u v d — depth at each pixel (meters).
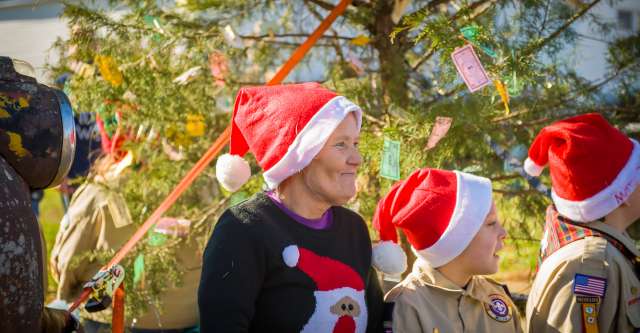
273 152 1.90
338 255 1.96
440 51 2.62
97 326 3.32
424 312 2.07
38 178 1.58
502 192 3.14
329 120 1.86
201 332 1.82
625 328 2.18
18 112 1.53
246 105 1.99
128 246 2.54
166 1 3.49
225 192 3.42
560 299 2.20
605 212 2.23
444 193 2.09
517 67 2.53
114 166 3.41
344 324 1.88
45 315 1.66
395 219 2.13
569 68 3.37
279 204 1.96
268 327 1.86
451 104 2.81
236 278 1.81
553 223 2.39
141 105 3.27
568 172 2.26
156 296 3.24
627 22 3.66
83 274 3.35
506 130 3.00
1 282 1.39
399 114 2.98
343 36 3.62
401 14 2.83
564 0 3.07
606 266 2.17
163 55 3.28
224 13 3.47
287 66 2.69
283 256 1.86
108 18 3.22
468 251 2.11
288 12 3.72
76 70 3.26
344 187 1.92
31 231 1.49
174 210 3.48
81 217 3.34
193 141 3.51
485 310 2.17
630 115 3.18
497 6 2.83
